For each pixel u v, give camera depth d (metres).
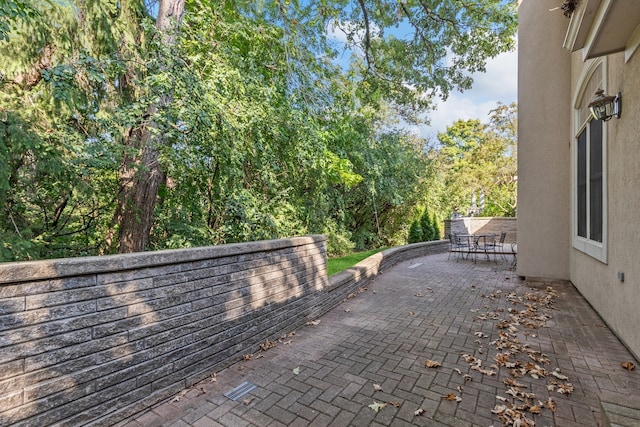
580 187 5.37
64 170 4.25
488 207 20.08
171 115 4.30
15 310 1.62
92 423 1.92
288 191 7.27
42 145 3.93
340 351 3.23
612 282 3.68
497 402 2.33
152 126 4.54
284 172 6.99
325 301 4.55
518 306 4.74
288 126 6.18
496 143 16.98
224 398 2.41
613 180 3.66
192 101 4.35
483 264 8.75
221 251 2.84
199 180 5.73
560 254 6.13
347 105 9.02
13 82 4.46
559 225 6.14
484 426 2.07
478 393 2.45
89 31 4.93
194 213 6.08
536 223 6.33
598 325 3.91
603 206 3.95
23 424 1.63
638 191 3.00
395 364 2.94
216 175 5.66
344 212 12.32
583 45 3.44
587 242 4.71
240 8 7.34
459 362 2.96
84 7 4.80
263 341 3.33
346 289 5.28
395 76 9.88
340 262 8.61
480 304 4.88
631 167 3.15
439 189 15.17
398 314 4.42
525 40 6.47
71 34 4.71
